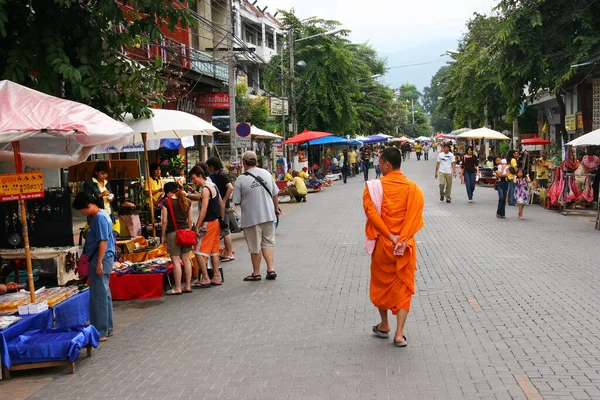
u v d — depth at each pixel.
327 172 38.66
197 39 29.08
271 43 46.78
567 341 6.59
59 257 8.74
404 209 6.63
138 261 10.64
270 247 10.56
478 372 5.76
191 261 10.64
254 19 41.72
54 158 8.60
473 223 16.89
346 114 38.34
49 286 8.88
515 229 15.52
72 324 7.52
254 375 5.98
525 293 8.82
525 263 11.07
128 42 10.30
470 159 22.25
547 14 21.00
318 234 15.94
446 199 22.67
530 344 6.53
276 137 27.31
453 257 11.91
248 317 8.19
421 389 5.39
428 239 14.33
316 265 11.66
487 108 36.59
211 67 25.12
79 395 5.80
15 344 6.43
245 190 10.39
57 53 9.31
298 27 37.12
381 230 6.58
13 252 8.78
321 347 6.73
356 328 7.41
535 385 5.37
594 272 10.14
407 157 79.81
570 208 19.56
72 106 7.49
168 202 9.74
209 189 10.20
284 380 5.80
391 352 6.45
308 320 7.87
